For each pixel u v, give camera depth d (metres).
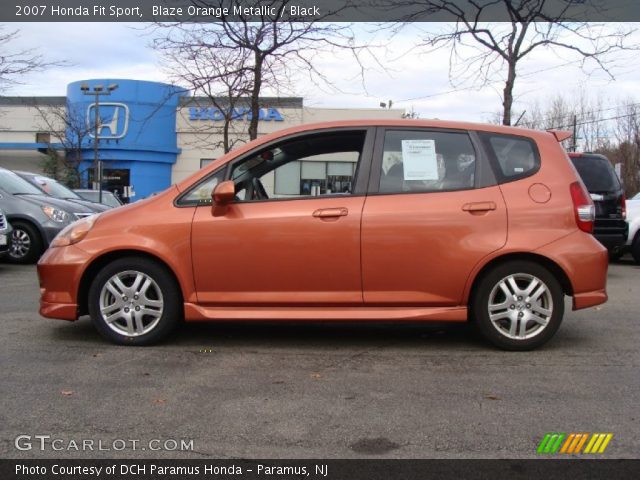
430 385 3.99
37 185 11.62
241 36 12.47
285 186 4.84
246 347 4.89
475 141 4.79
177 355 4.63
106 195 17.67
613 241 9.52
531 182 4.71
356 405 3.63
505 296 4.68
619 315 6.20
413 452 3.04
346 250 4.59
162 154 29.94
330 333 5.38
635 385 4.00
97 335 5.18
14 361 4.44
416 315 4.63
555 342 5.07
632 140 33.69
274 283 4.65
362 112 26.97
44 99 34.62
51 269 4.82
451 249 4.58
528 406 3.62
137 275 4.77
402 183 4.70
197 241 4.65
